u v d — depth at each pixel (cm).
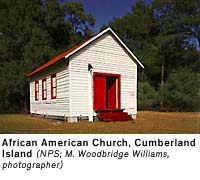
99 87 1617
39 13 3450
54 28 3703
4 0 3372
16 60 3012
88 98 1532
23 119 1867
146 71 4203
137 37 4581
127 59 1758
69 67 1461
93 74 1560
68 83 1471
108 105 1761
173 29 3909
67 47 3709
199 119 1809
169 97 3450
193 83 3362
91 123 1412
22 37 3086
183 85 3381
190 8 3816
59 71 1611
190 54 3959
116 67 1686
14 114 2670
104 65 1620
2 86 2727
